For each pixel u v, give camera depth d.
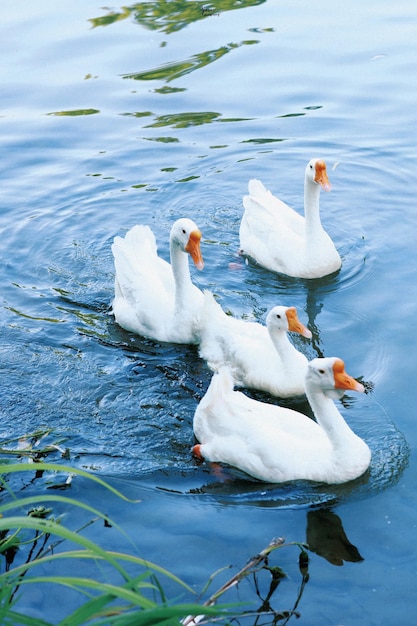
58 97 18.58
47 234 14.77
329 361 9.19
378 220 14.66
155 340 12.25
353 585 7.89
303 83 18.61
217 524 8.75
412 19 20.77
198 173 16.25
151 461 9.81
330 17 21.19
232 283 13.38
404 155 16.38
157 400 10.87
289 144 16.92
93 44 20.33
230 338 11.34
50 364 11.63
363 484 9.25
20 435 10.28
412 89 18.23
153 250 13.16
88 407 10.77
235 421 9.76
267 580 7.96
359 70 18.91
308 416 10.77
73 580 5.66
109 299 13.20
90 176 16.25
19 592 7.89
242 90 18.50
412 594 7.76
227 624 6.53
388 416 10.16
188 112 17.92
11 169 16.48
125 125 17.66
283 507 9.01
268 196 14.41
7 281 13.62
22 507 9.05
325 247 13.24
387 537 8.48
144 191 15.79
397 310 12.23
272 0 22.34
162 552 8.36
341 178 15.91
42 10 22.22
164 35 20.62
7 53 20.17
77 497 9.20
